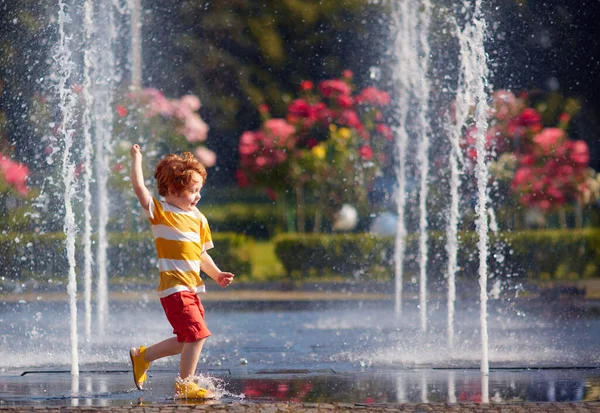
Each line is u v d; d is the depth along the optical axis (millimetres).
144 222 21938
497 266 21172
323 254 22422
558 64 26141
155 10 27766
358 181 23406
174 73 30188
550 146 22109
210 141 33562
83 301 17438
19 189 18984
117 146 21141
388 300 17797
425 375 8070
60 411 6160
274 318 14508
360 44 31422
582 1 25969
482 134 9648
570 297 17859
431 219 23203
